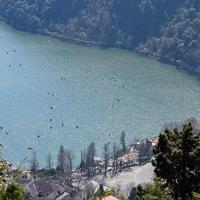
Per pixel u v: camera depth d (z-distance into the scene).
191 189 52.88
